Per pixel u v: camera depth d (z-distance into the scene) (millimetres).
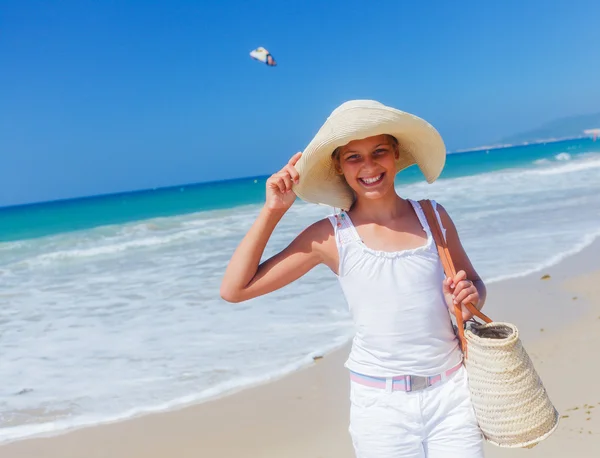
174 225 18672
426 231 2496
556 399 4547
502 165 37781
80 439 4543
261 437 4410
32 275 11961
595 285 7688
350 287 2451
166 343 6699
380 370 2383
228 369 5766
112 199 51188
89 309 8602
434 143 2547
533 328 6289
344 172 2486
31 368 6195
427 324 2375
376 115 2311
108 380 5719
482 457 2326
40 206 47938
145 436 4539
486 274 8633
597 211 13625
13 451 4387
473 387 2273
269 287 2510
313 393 5133
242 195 36312
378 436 2338
